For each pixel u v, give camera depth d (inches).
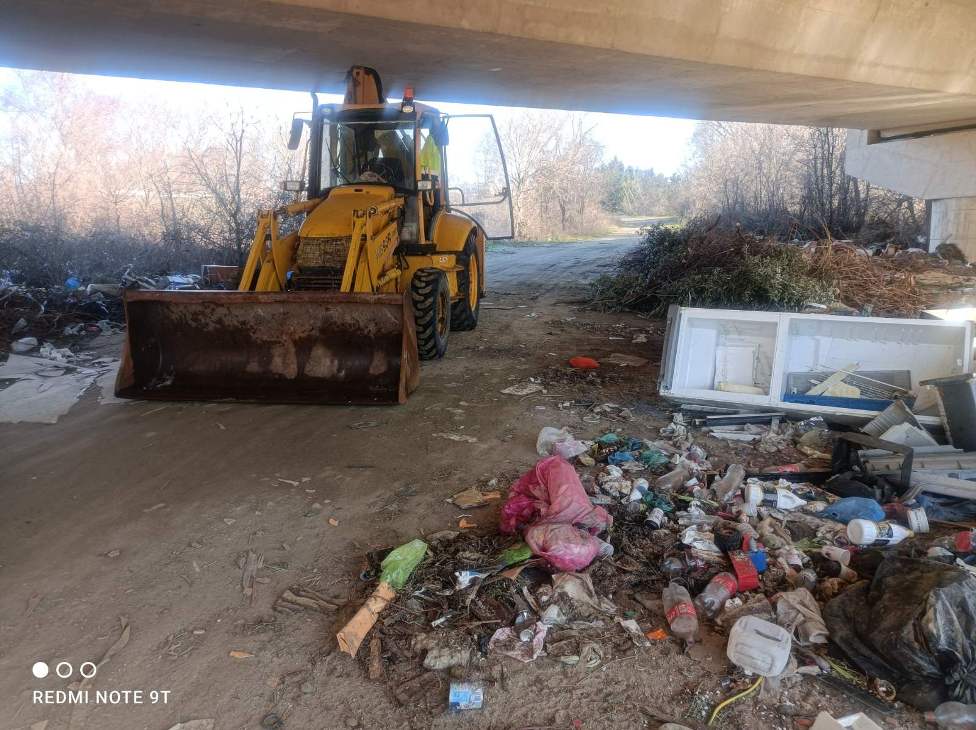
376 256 255.3
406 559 130.3
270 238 264.4
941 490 156.0
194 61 300.7
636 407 231.0
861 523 136.9
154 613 121.4
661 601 124.5
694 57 285.3
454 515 156.3
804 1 298.7
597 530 141.0
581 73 324.5
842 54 326.0
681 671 107.7
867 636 104.7
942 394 174.4
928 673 97.7
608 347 320.5
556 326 369.1
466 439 201.0
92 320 344.5
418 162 292.7
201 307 233.9
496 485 170.4
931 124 560.7
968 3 342.6
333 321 231.8
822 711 98.7
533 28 245.3
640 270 495.8
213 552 140.9
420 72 327.6
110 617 120.3
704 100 420.2
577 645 113.2
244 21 223.9
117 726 97.0
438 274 284.5
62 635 115.6
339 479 175.0
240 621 119.6
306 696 102.7
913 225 687.7
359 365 234.4
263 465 183.3
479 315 398.6
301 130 311.1
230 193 560.1
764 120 551.8
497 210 1143.0
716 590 123.0
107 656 110.6
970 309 365.1
